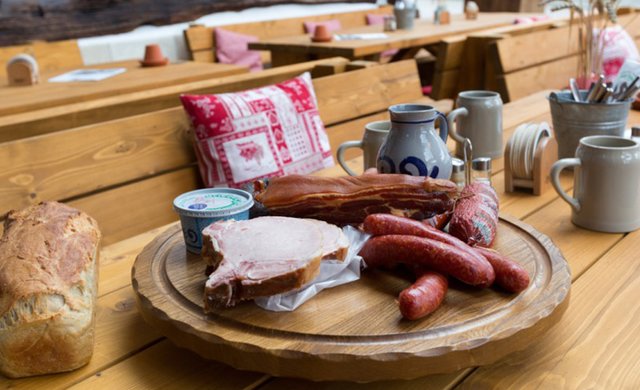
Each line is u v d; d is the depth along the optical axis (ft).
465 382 2.34
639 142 3.63
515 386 2.30
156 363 2.49
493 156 5.09
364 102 7.13
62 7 12.30
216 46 14.16
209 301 2.42
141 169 5.20
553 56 10.00
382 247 2.71
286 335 2.30
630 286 2.97
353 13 17.44
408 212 3.05
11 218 2.85
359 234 2.89
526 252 2.99
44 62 11.06
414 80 7.89
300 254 2.52
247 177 5.62
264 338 2.29
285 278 2.40
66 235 2.71
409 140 3.35
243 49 14.33
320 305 2.51
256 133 5.72
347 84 6.95
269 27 15.19
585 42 7.03
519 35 9.80
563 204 4.13
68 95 7.49
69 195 4.69
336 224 3.10
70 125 5.33
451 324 2.35
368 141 4.28
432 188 2.97
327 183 3.04
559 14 19.92
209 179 5.59
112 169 4.97
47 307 2.36
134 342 2.64
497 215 3.24
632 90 4.54
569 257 3.30
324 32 11.51
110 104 5.60
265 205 3.05
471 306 2.48
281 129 5.90
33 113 5.10
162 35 13.99
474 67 9.68
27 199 4.44
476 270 2.51
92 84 8.26
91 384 2.36
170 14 14.12
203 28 13.98
